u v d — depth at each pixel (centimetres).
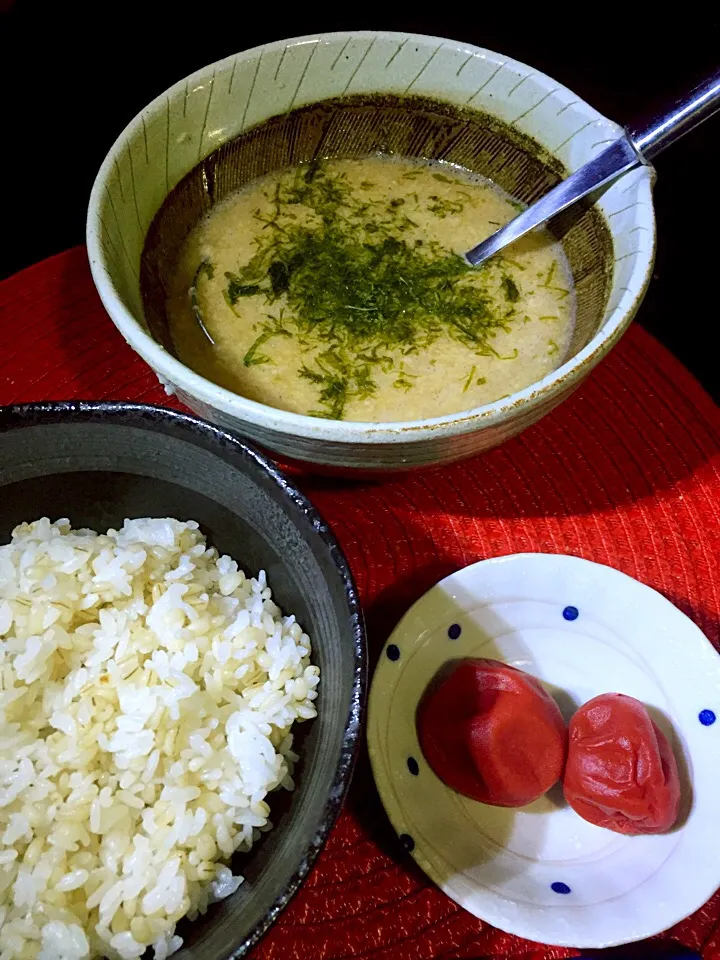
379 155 31
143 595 22
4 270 35
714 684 23
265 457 20
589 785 21
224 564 23
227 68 27
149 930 18
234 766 20
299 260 28
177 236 28
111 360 29
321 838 16
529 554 24
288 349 27
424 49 28
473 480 28
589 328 25
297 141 30
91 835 19
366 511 27
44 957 18
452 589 24
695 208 39
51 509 23
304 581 21
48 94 39
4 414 20
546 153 28
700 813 22
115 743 20
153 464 22
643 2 44
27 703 20
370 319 27
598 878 21
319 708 20
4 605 21
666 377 30
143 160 26
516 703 22
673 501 27
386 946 21
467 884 20
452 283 28
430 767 23
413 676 24
